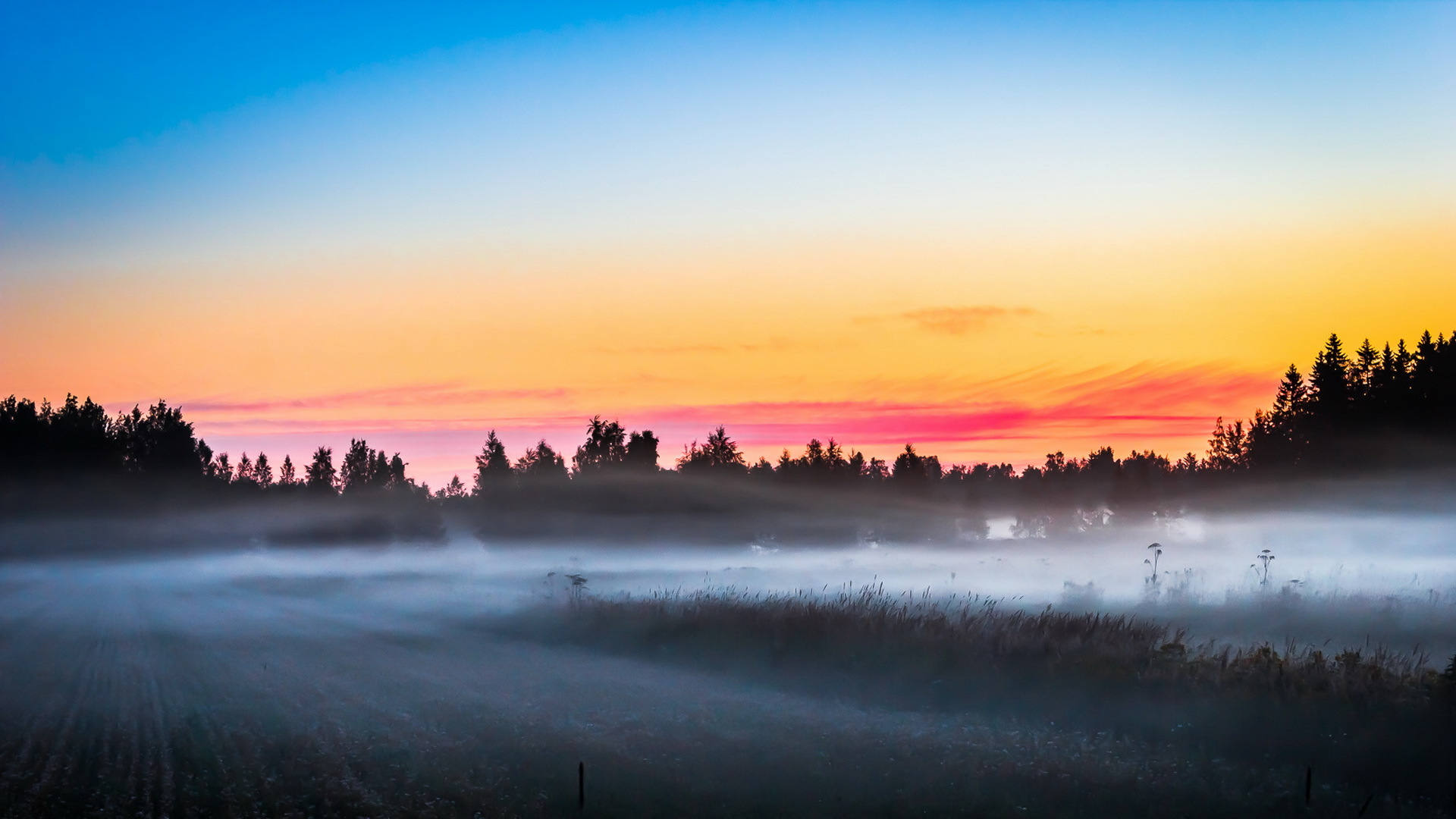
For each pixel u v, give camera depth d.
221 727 14.30
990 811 9.92
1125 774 10.92
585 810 10.09
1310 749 11.49
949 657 16.58
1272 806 9.90
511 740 13.02
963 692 15.22
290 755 12.42
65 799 10.77
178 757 12.55
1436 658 17.39
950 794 10.45
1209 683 13.62
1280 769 11.18
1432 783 10.48
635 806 10.19
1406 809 9.77
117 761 12.34
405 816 9.91
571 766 11.73
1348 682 12.96
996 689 15.00
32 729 14.44
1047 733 12.95
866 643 18.09
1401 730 11.36
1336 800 10.06
